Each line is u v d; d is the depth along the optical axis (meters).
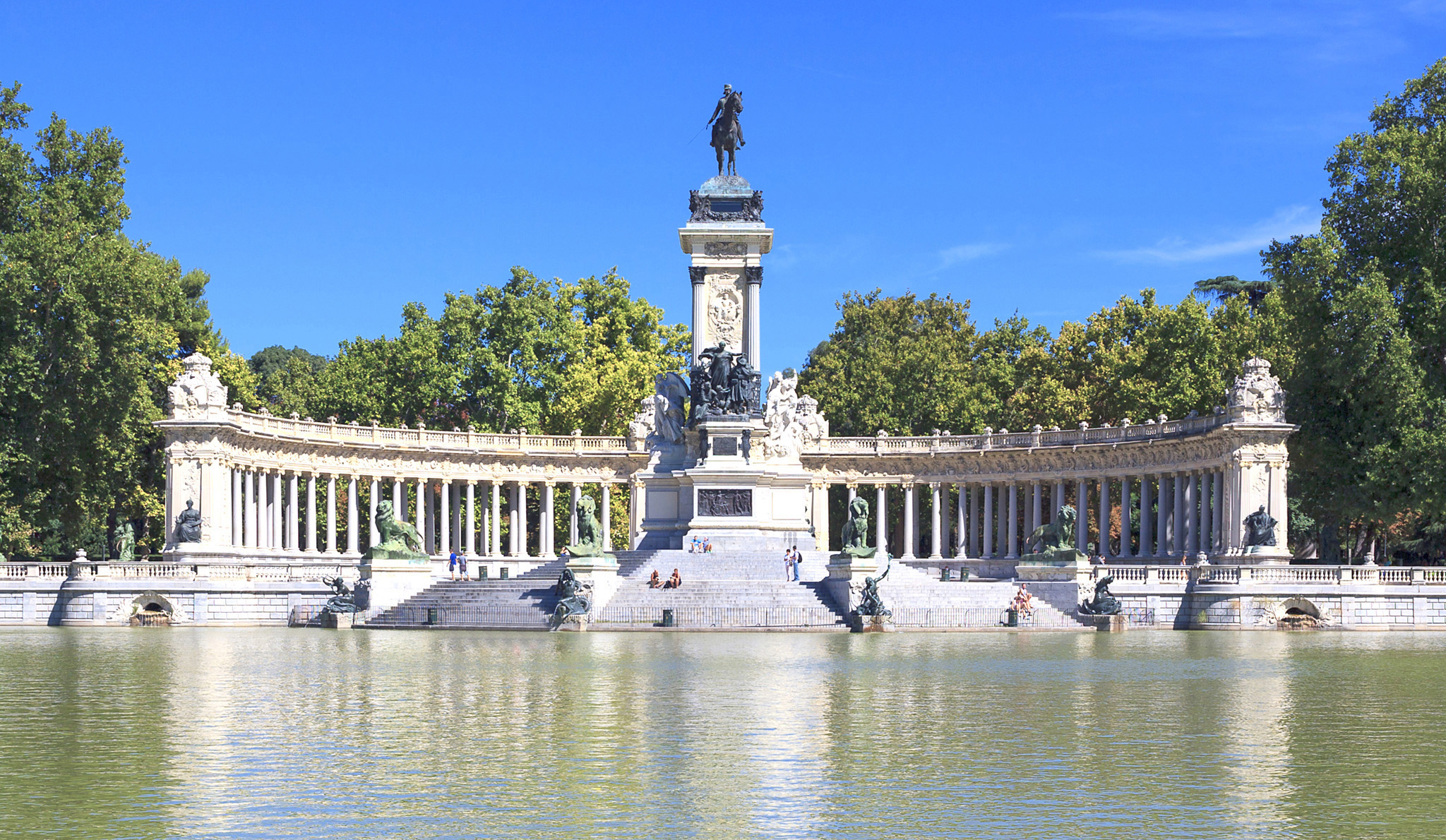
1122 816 28.72
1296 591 93.94
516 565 132.00
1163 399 130.38
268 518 118.81
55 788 31.34
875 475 135.62
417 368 142.38
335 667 56.56
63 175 107.19
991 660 61.12
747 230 116.06
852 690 48.28
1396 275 103.06
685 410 118.31
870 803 29.84
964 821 28.28
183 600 93.50
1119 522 151.12
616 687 48.88
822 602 87.31
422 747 36.28
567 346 148.25
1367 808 29.44
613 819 28.45
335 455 123.25
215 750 35.84
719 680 51.31
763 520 112.56
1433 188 99.38
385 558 91.75
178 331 132.38
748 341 116.12
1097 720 41.31
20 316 99.62
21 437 100.44
